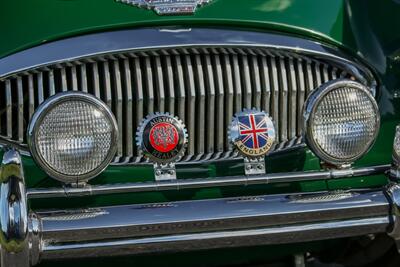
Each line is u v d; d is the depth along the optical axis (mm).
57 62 4391
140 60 4504
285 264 5160
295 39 4641
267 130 4461
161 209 4199
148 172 4520
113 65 4469
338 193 4430
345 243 5078
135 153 4527
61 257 4121
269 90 4617
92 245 4137
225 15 4609
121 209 4180
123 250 4176
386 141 4836
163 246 4203
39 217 4094
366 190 4469
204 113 4551
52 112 4145
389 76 4867
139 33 4484
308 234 4352
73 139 4160
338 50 4727
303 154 4691
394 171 4484
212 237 4242
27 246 3992
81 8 4539
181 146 4426
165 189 4316
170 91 4500
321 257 5305
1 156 4387
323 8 4785
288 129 4684
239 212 4258
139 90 4477
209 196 4590
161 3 4562
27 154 4434
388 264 5184
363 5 4922
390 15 4938
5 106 4398
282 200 4328
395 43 4906
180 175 4527
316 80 4684
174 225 4195
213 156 4566
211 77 4539
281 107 4648
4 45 4438
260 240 4305
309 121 4391
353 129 4438
